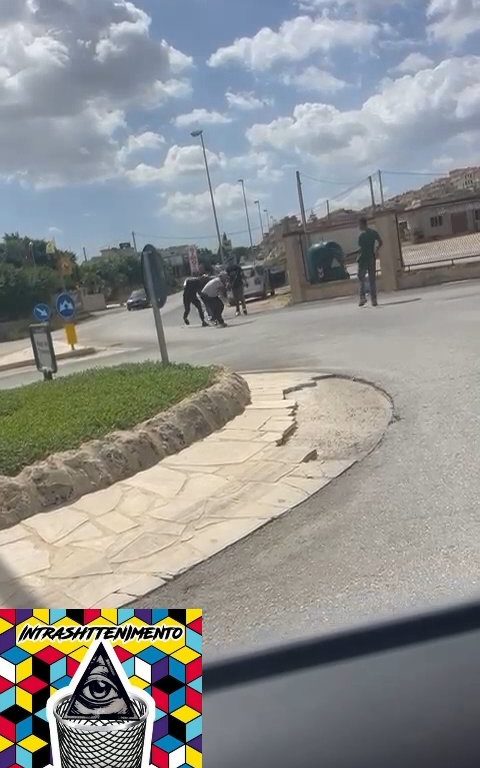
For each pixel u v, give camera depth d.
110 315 48.12
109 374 10.23
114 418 7.00
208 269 39.09
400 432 6.56
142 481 6.20
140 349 17.89
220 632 3.51
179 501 5.64
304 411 8.02
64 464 6.05
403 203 71.94
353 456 6.19
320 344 12.47
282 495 5.46
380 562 4.09
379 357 10.21
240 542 4.75
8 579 4.64
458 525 4.42
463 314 12.86
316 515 5.00
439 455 5.75
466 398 7.21
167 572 4.45
